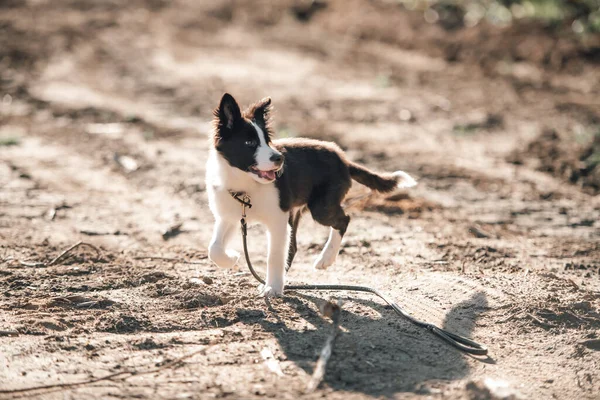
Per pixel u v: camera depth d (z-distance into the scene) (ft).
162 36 81.92
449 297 24.88
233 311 23.04
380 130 51.47
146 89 62.59
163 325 22.07
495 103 57.62
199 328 21.99
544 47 68.13
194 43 79.51
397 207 36.37
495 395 18.06
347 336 21.61
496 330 22.71
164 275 26.35
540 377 19.98
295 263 28.81
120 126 51.90
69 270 26.78
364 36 80.02
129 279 25.82
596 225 34.76
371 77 66.49
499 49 69.82
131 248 30.17
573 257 30.07
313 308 23.56
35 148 46.11
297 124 52.16
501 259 29.32
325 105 57.77
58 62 70.54
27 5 93.76
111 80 65.36
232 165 23.47
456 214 35.76
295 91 61.98
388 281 26.53
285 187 23.86
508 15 76.48
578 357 21.12
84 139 48.44
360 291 25.34
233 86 63.46
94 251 29.37
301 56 74.28
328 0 92.58
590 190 40.14
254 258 29.12
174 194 38.17
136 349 20.54
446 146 48.06
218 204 24.23
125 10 93.50
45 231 31.96
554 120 52.85
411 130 51.60
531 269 28.07
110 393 18.13
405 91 61.82
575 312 23.73
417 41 75.51
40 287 25.05
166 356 20.15
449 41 73.61
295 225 27.02
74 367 19.39
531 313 23.53
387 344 21.26
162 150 46.19
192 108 57.06
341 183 25.54
